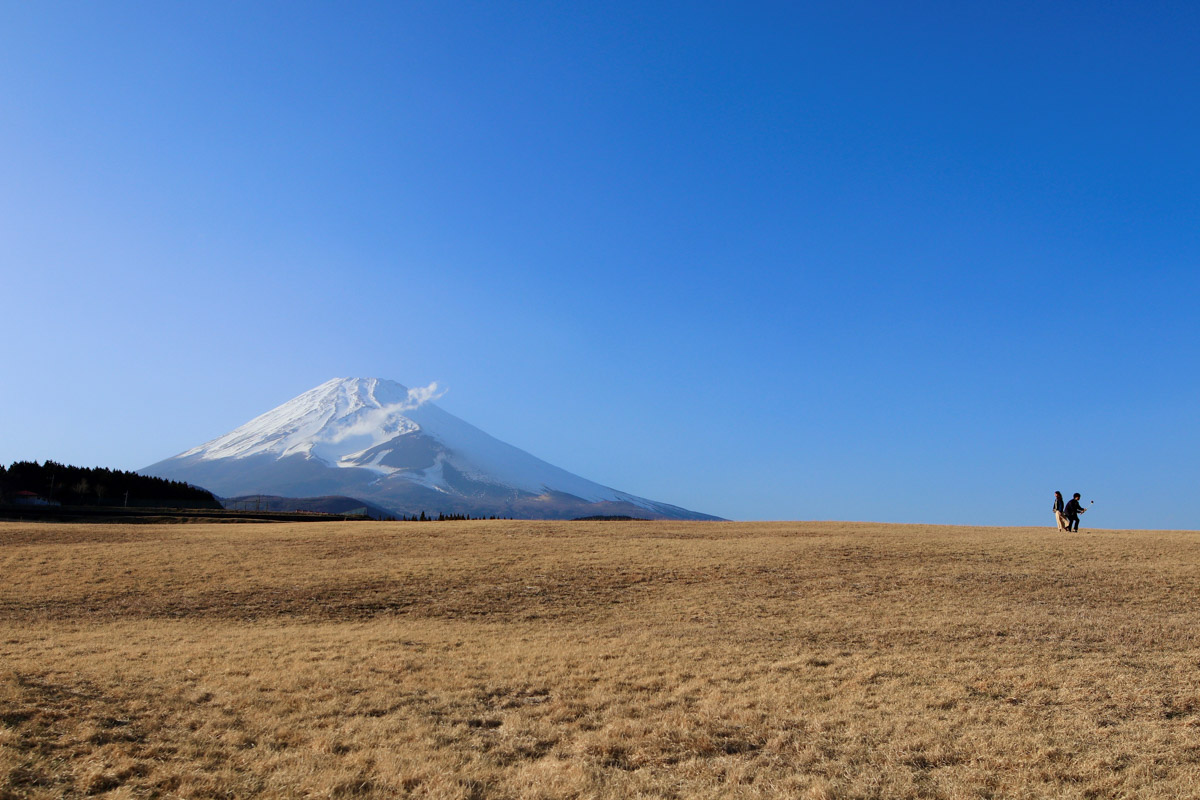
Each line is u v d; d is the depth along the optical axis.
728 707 14.73
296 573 34.28
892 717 13.94
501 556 38.31
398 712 14.61
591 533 49.22
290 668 18.11
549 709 15.00
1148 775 10.85
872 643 20.27
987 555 35.53
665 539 45.03
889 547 38.84
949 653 18.77
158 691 15.40
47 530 50.28
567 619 25.59
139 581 32.72
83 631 23.97
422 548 41.81
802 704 14.91
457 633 23.30
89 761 10.88
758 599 27.78
